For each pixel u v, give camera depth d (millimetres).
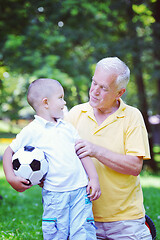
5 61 10242
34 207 6395
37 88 3145
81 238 2947
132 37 12461
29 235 4414
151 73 14016
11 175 2971
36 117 3121
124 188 3324
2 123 30938
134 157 3254
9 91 16812
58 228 2965
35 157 2957
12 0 9688
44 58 9453
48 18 10352
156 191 8203
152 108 16391
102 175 3320
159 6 12102
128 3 11766
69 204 3002
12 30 10180
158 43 12391
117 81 3203
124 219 3299
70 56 10953
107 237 3414
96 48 11680
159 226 4941
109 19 11906
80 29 10789
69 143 3107
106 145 3352
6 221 5207
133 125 3365
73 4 9953
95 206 3369
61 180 2963
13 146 3078
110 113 3432
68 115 3639
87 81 10602
